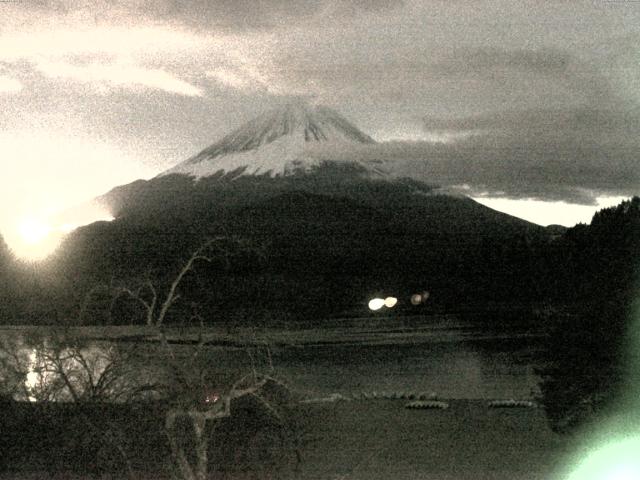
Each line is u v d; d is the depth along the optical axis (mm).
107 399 15305
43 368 15734
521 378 33031
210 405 13812
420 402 24453
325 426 20578
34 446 15945
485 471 17391
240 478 16484
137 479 15234
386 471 17062
